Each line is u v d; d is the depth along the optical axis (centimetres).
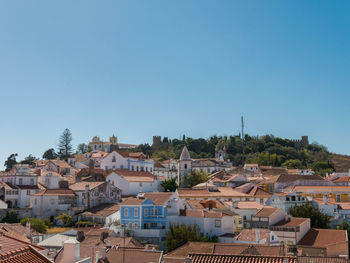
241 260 3428
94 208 11700
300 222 8875
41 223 9856
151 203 9706
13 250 2334
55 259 4806
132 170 15812
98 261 5012
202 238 8481
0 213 10669
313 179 13825
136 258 4984
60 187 12381
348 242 8350
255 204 10931
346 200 12275
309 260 5550
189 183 15138
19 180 12125
